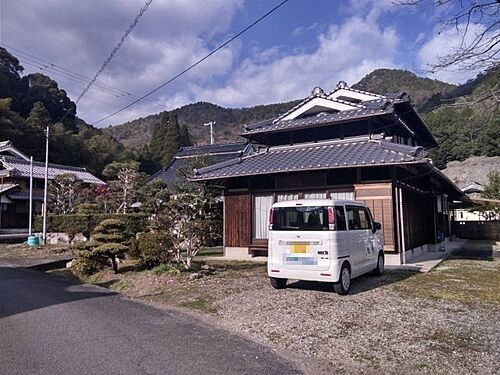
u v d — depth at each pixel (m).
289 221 6.53
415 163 8.61
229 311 5.49
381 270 8.05
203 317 5.26
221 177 11.30
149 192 18.77
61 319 5.11
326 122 11.35
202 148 26.58
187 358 3.61
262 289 6.84
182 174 15.88
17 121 30.86
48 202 22.09
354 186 9.95
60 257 13.12
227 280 7.78
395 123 11.54
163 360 3.54
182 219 8.63
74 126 39.56
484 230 20.83
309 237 6.29
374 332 4.36
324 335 4.29
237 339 4.23
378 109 10.61
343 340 4.12
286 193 11.09
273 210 6.73
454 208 24.28
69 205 21.50
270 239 6.70
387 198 9.51
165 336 4.32
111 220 9.76
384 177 9.69
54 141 32.19
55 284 8.35
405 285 7.00
